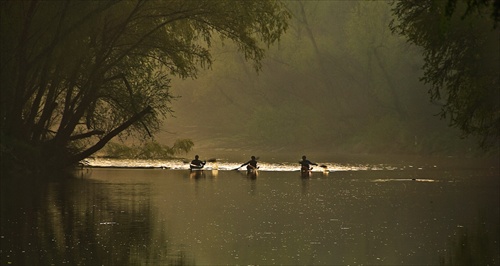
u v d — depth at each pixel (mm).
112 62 145375
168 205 95562
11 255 58188
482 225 76500
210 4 141750
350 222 79375
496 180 144125
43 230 71625
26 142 140375
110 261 55938
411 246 63406
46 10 130625
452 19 94188
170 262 55812
